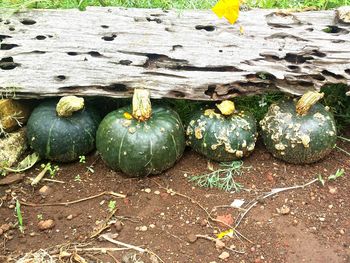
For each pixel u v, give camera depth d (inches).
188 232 22.6
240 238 22.2
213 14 26.9
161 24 26.8
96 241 22.2
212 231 22.6
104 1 30.2
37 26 26.8
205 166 26.7
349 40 26.2
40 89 26.3
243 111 27.1
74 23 26.7
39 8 29.1
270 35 26.5
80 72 26.2
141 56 26.1
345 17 26.2
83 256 21.5
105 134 25.3
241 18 26.7
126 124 25.0
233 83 26.0
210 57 26.1
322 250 21.6
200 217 23.4
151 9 27.3
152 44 26.3
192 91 26.0
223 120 26.1
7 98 26.7
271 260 21.1
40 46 26.4
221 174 26.1
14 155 26.9
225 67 26.1
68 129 26.2
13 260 21.3
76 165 27.2
